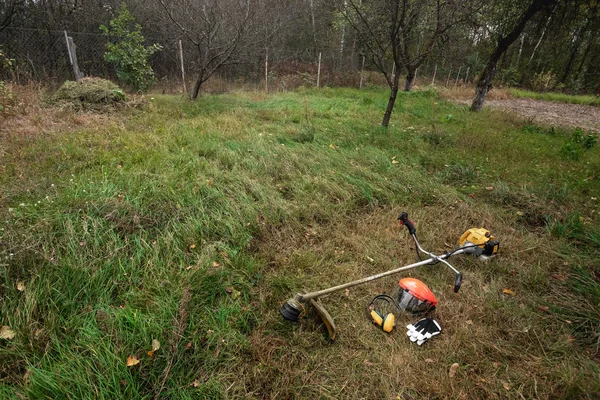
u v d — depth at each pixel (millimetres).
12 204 3348
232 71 14125
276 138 6266
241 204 3887
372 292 3006
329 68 17656
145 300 2562
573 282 3188
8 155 4383
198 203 3748
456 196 4730
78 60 9930
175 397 2004
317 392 2172
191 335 2348
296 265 3197
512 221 4223
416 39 9695
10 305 2334
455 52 11625
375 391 2209
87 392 1912
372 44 7684
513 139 7805
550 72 24578
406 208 4402
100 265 2766
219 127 6508
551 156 6695
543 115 13766
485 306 2900
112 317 2344
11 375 2023
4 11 9625
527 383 2277
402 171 5266
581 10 10227
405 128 8203
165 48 12281
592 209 4535
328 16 19219
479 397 2211
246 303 2723
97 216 3248
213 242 3297
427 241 3777
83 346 2170
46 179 3811
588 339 2613
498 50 11211
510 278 3277
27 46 9461
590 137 7465
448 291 3098
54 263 2615
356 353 2461
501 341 2607
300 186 4500
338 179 4781
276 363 2297
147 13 12188
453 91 17969
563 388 2232
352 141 6473
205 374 2166
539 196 4742
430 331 2604
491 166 5875
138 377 2078
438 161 5957
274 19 14352
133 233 3188
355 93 13570
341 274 3168
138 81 9297
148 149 4996
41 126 5562
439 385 2242
